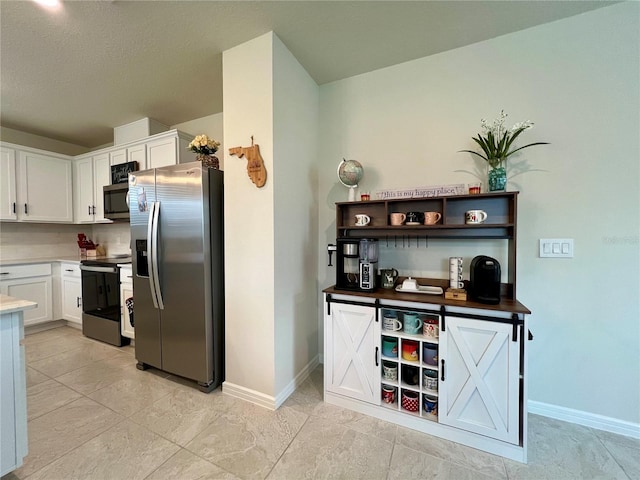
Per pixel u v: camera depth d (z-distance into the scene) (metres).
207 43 1.86
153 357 2.22
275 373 1.83
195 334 2.01
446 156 1.97
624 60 1.57
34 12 1.56
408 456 1.43
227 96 1.93
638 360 1.57
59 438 1.54
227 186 1.96
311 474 1.32
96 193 3.39
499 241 1.83
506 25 1.72
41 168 3.32
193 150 2.08
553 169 1.71
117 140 3.29
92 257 3.53
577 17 1.64
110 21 1.64
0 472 1.19
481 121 1.87
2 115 2.96
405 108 2.10
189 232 1.99
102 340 2.91
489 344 1.44
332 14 1.62
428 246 2.02
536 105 1.74
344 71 2.21
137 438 1.54
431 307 1.58
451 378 1.53
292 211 2.03
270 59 1.77
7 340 1.22
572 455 1.43
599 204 1.63
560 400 1.72
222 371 2.12
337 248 1.96
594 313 1.64
